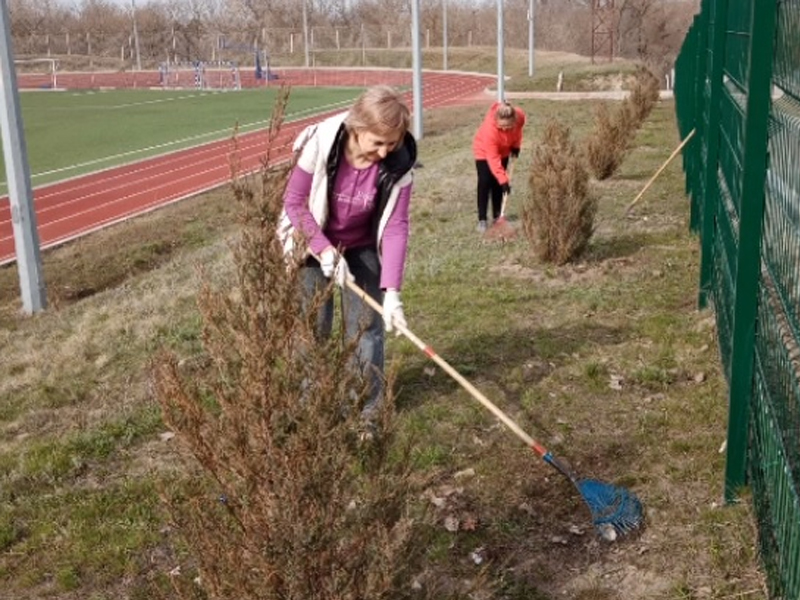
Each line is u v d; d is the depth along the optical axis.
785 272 3.44
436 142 23.28
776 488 3.47
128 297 9.02
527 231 8.50
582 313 7.02
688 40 15.41
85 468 5.00
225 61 81.56
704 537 3.94
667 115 24.50
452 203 12.38
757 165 3.82
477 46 81.62
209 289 2.97
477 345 6.40
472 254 9.06
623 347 6.23
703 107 8.94
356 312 4.77
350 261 4.71
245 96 49.12
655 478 4.45
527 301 7.41
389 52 76.12
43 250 13.55
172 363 2.92
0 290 11.46
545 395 5.51
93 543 4.22
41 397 6.11
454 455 4.79
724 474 4.33
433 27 85.88
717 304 6.12
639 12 64.56
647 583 3.68
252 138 28.44
